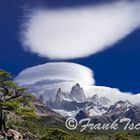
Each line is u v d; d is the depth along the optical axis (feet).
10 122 280.92
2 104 268.62
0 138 243.60
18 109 282.77
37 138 305.32
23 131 299.79
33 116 302.45
